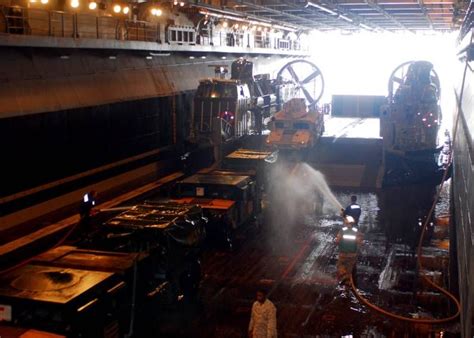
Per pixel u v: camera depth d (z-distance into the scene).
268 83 36.41
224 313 13.91
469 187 10.26
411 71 27.94
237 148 29.66
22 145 18.05
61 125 20.02
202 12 31.39
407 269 17.08
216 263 17.61
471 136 10.86
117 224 13.34
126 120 24.62
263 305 10.93
